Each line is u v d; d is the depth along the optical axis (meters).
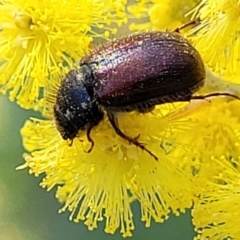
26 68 0.06
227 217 0.06
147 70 0.06
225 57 0.06
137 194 0.06
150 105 0.06
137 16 0.06
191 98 0.06
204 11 0.06
